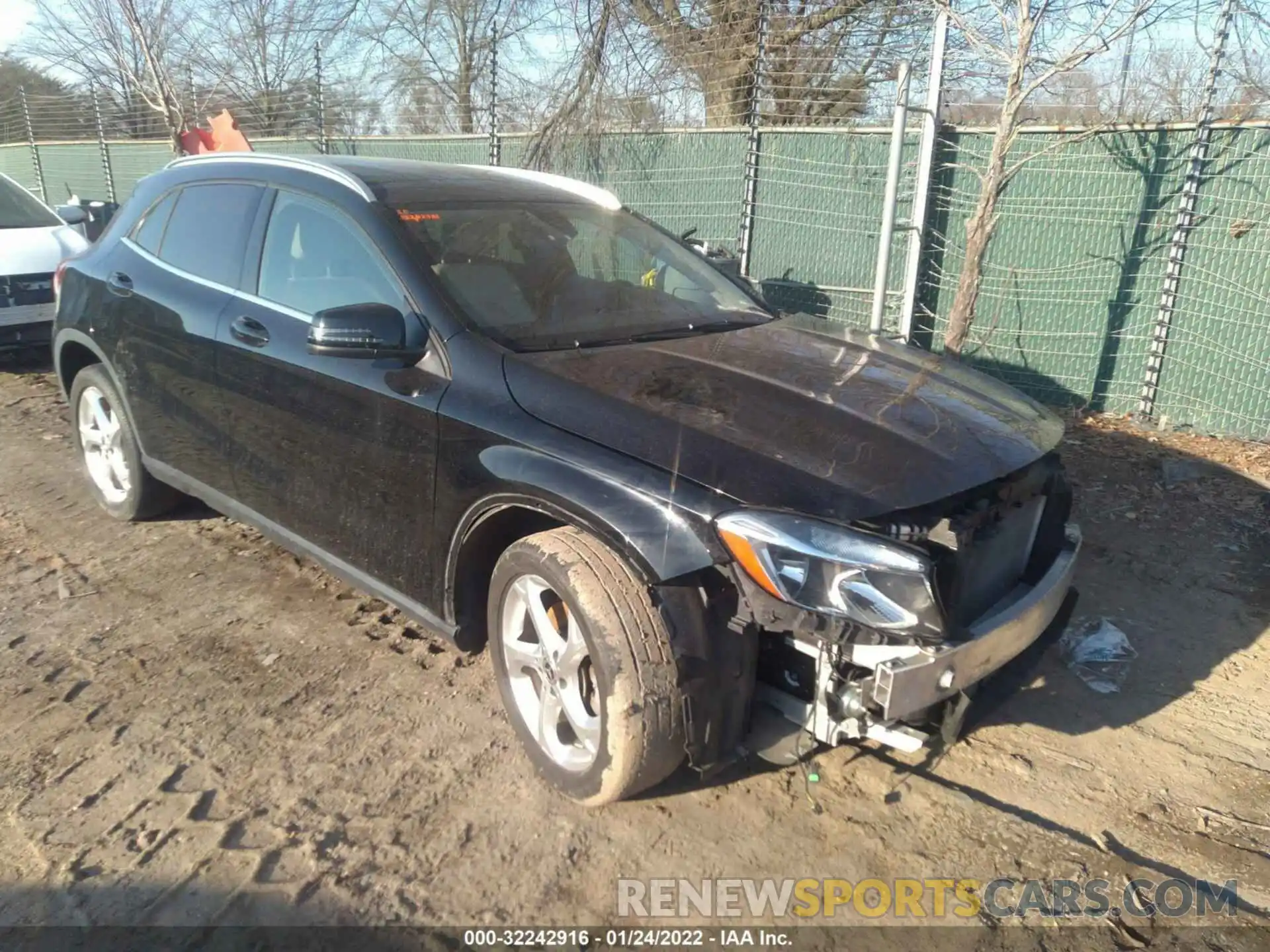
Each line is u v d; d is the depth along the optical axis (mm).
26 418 6641
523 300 3305
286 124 13617
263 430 3660
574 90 10031
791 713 2609
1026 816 2861
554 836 2705
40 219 8391
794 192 8578
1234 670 3713
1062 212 7449
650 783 2668
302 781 2902
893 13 9547
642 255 3943
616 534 2512
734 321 3734
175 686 3391
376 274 3320
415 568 3145
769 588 2334
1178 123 6867
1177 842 2779
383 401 3133
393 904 2459
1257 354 6812
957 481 2547
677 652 2479
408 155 11492
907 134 7852
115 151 16312
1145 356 7332
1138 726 3340
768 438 2609
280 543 3793
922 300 8164
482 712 3273
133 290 4305
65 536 4652
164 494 4707
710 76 9938
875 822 2809
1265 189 6605
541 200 3924
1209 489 5633
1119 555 4730
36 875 2514
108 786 2861
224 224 4000
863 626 2312
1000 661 2613
